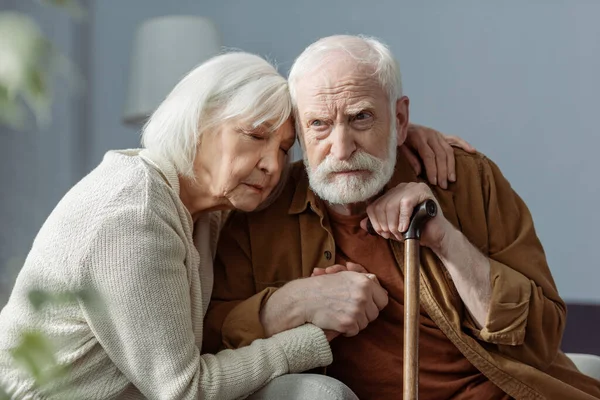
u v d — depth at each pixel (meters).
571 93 4.92
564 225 4.92
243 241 2.61
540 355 2.48
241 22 5.26
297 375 2.18
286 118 2.40
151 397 2.13
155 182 2.24
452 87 5.05
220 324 2.47
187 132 2.34
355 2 5.16
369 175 2.41
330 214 2.58
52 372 1.26
